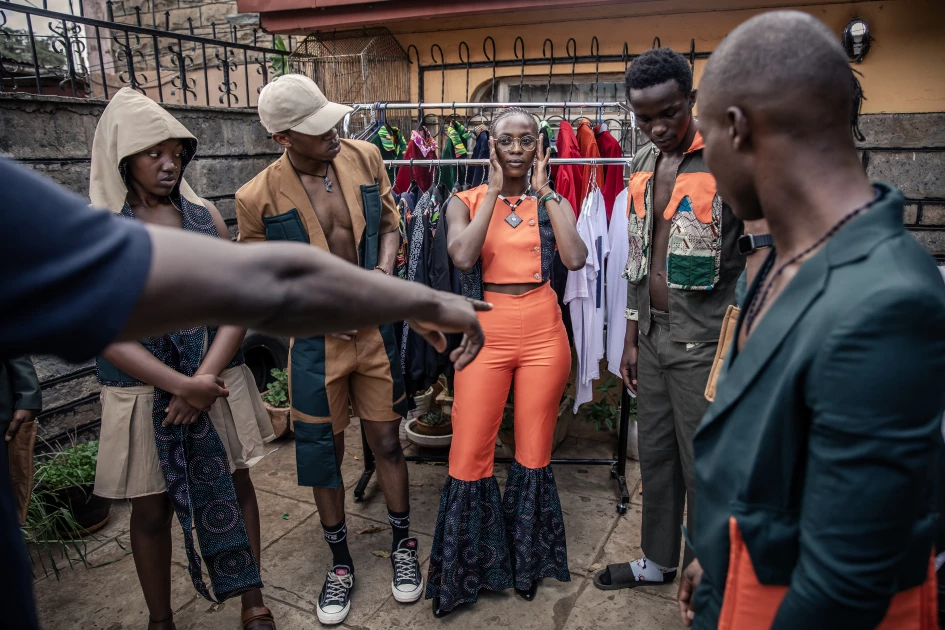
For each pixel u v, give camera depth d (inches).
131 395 80.4
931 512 33.6
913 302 28.3
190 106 152.6
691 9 146.5
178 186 83.8
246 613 92.7
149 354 76.7
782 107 31.9
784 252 35.9
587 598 98.8
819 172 32.8
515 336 92.6
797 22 32.5
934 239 137.3
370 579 104.3
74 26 135.0
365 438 125.0
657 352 88.1
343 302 29.9
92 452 119.1
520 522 95.7
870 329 28.6
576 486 131.2
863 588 30.5
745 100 32.8
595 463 130.9
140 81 249.8
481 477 94.3
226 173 164.9
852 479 29.6
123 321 23.6
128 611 98.9
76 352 23.7
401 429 157.0
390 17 156.6
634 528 116.9
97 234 24.0
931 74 132.6
